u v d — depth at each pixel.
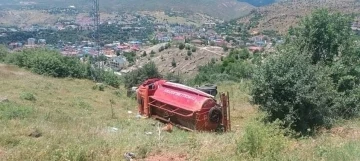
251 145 8.88
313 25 16.83
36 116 14.55
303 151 9.11
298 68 13.59
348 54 16.42
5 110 14.54
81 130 12.00
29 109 15.48
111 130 12.76
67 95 25.66
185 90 15.04
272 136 9.65
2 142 9.52
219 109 13.82
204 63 59.34
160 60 62.62
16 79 29.52
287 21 93.88
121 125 14.76
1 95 20.91
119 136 11.02
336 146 9.68
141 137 11.03
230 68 39.22
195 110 13.70
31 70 36.53
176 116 14.70
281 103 13.45
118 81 37.16
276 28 94.12
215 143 10.09
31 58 37.84
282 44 17.75
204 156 8.74
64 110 18.97
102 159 8.04
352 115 15.34
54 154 7.96
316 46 16.91
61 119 14.34
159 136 11.06
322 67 15.75
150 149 9.35
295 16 94.25
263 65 14.04
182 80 30.48
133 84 31.02
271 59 14.02
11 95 21.45
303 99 13.20
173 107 14.80
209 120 13.64
